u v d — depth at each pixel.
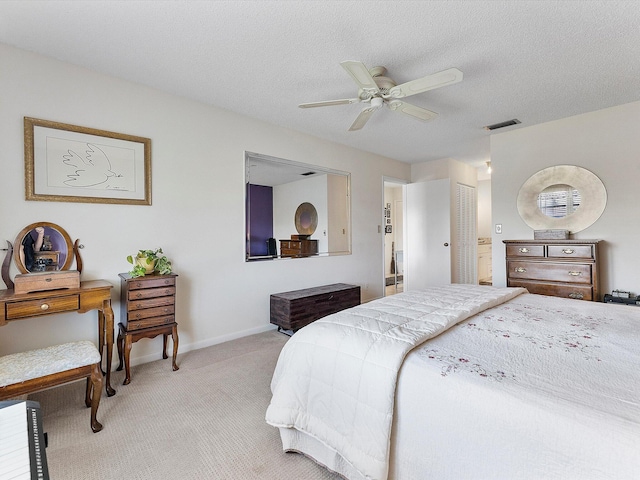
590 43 1.98
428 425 1.02
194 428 1.69
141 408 1.88
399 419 1.10
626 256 2.88
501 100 2.81
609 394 0.86
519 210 3.51
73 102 2.25
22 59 2.06
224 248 3.05
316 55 2.13
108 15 1.73
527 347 1.20
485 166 5.55
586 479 0.74
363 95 2.17
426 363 1.10
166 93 2.68
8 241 2.02
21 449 0.63
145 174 2.55
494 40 1.95
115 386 2.15
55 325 2.18
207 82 2.51
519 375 0.99
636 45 2.00
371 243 4.67
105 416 1.80
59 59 2.18
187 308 2.81
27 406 0.81
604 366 1.03
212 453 1.50
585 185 3.09
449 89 2.61
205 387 2.14
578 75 2.38
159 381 2.23
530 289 3.11
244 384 2.19
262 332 3.33
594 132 3.04
